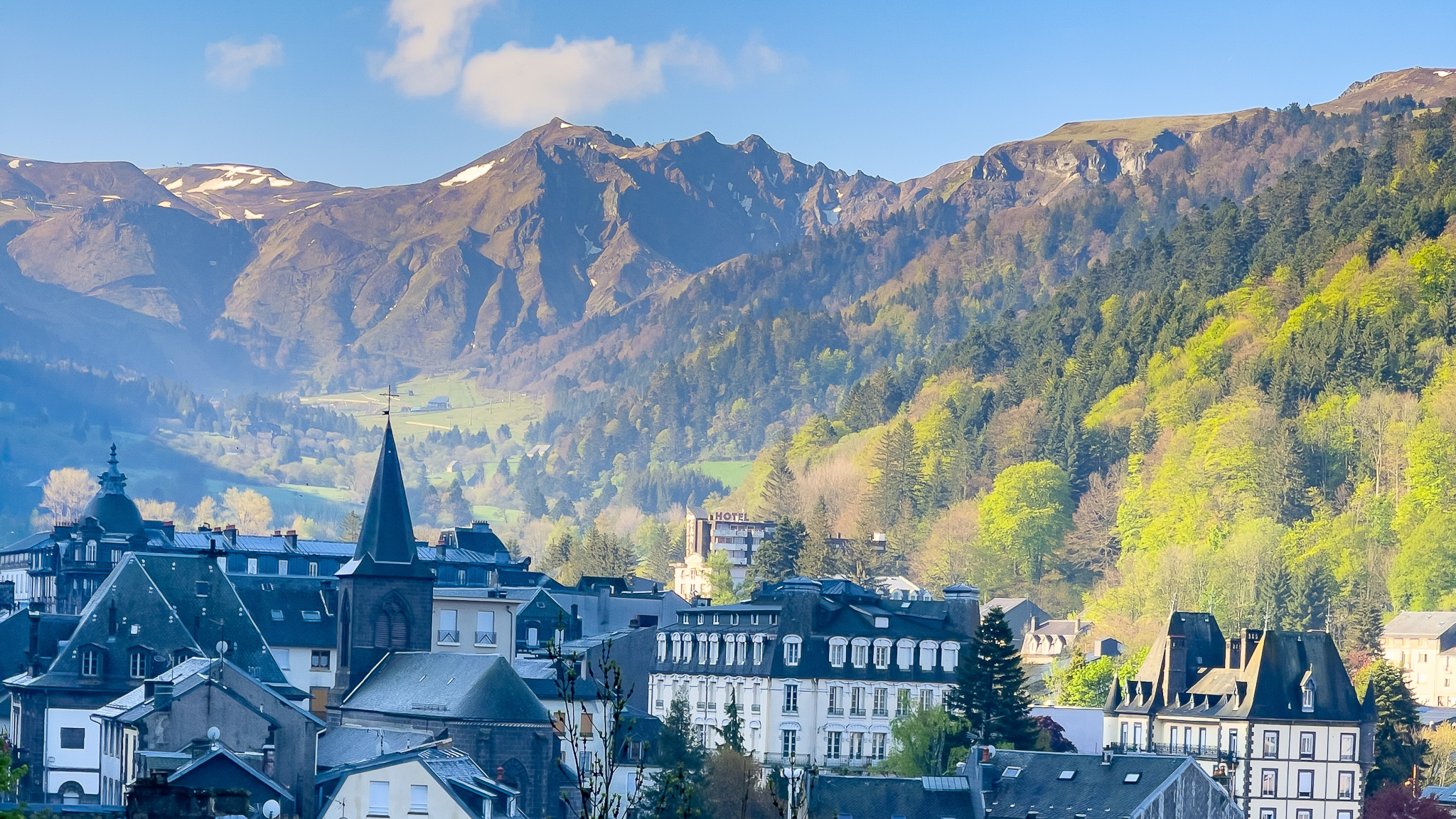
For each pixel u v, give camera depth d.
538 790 151.62
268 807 116.12
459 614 194.25
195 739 135.88
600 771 50.06
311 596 189.50
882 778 150.75
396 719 160.25
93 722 160.25
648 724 170.00
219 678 139.62
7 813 61.62
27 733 160.12
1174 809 142.50
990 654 181.88
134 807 81.00
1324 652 199.88
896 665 198.00
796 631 199.12
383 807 128.88
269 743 137.12
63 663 161.62
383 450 182.75
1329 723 195.38
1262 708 196.62
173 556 171.50
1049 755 151.25
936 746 177.38
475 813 128.88
